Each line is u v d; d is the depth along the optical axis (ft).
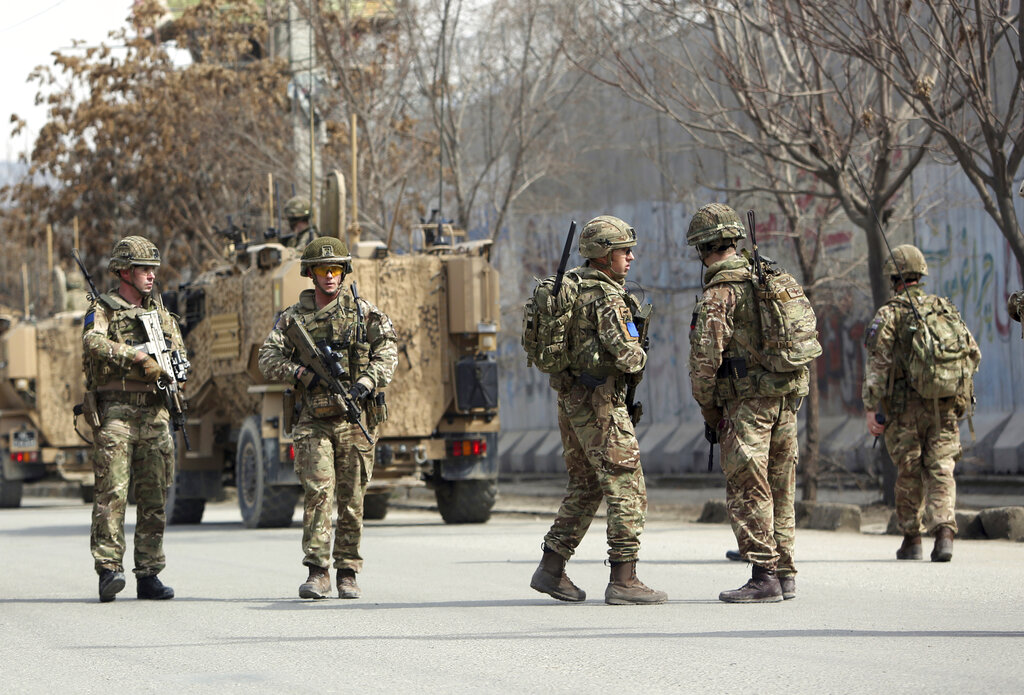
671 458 197.47
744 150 139.54
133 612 67.46
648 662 48.96
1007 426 154.20
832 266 166.50
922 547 92.02
